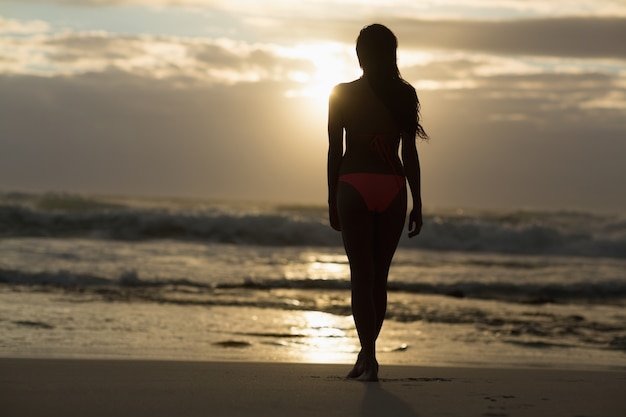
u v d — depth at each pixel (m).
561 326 9.95
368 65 4.50
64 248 18.42
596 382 4.72
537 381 4.70
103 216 23.69
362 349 4.44
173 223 23.59
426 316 10.44
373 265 4.48
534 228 25.94
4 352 6.64
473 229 26.06
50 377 4.30
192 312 10.04
